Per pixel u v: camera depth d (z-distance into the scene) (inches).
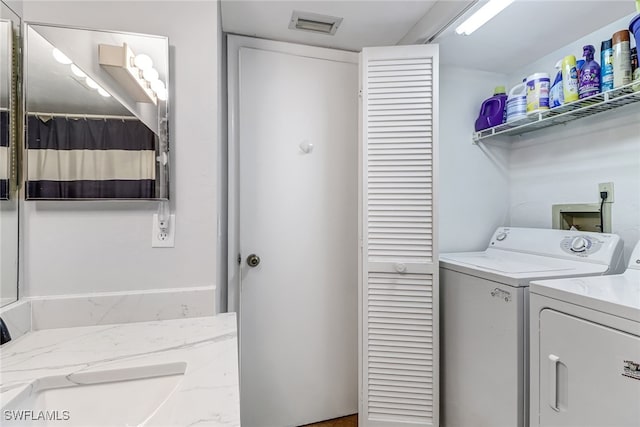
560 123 70.1
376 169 64.6
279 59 71.1
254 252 69.4
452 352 63.1
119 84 43.4
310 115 73.0
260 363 69.6
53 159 41.4
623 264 54.5
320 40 71.6
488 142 83.0
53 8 42.1
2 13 38.7
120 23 44.1
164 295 44.5
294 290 71.8
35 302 40.8
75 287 42.4
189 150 46.1
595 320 37.0
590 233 58.8
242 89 68.7
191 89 46.3
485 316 54.7
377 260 64.4
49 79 41.4
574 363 39.3
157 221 45.0
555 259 60.7
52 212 41.8
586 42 66.4
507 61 78.0
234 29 67.2
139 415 31.1
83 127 42.3
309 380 72.7
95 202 43.1
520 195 81.2
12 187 39.9
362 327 65.1
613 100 53.4
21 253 40.8
